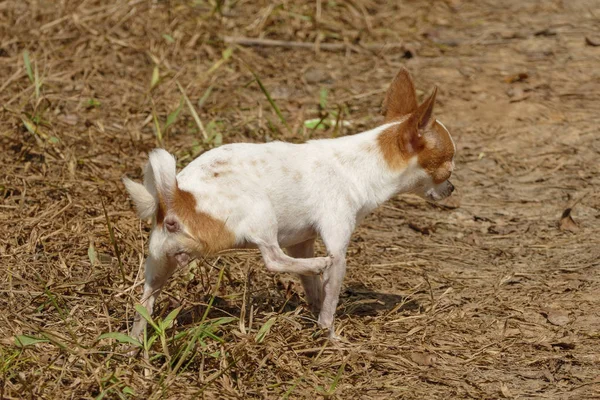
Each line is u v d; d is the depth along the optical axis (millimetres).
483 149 13094
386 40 16344
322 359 7969
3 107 12211
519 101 14352
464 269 10250
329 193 8172
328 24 16547
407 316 9055
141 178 11352
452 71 15375
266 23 16344
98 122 12469
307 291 8750
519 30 16859
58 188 10820
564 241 10875
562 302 9375
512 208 11734
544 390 7750
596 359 8250
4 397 7012
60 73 13820
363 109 13984
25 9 15430
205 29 15664
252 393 7430
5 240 9656
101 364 7395
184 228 7359
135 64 14602
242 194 7613
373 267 10180
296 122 13328
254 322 8461
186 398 7211
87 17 15414
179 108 12234
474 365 8172
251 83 14383
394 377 7898
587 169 12562
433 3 17906
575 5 17906
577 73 15227
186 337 7812
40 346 7777
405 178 8586
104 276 9055
